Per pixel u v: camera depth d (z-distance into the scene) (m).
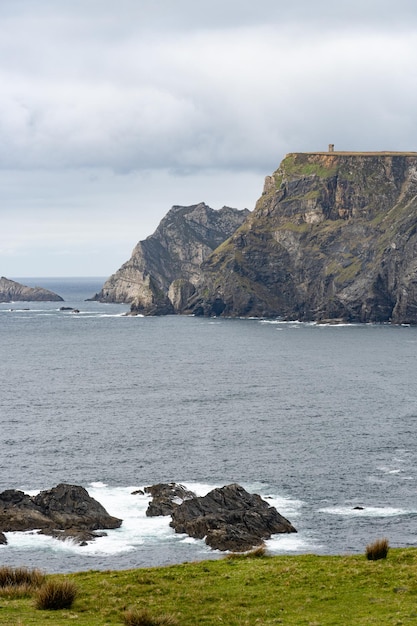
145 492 95.38
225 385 190.62
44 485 99.94
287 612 42.94
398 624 39.31
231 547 76.75
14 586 46.47
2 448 119.94
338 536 80.69
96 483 100.69
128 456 115.00
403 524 84.56
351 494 95.69
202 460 112.38
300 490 97.44
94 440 125.69
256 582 49.69
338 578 49.00
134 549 77.25
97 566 72.69
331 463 110.12
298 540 79.38
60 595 43.19
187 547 77.62
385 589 46.03
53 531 81.56
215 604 44.94
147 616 40.12
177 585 49.34
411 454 115.00
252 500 87.69
